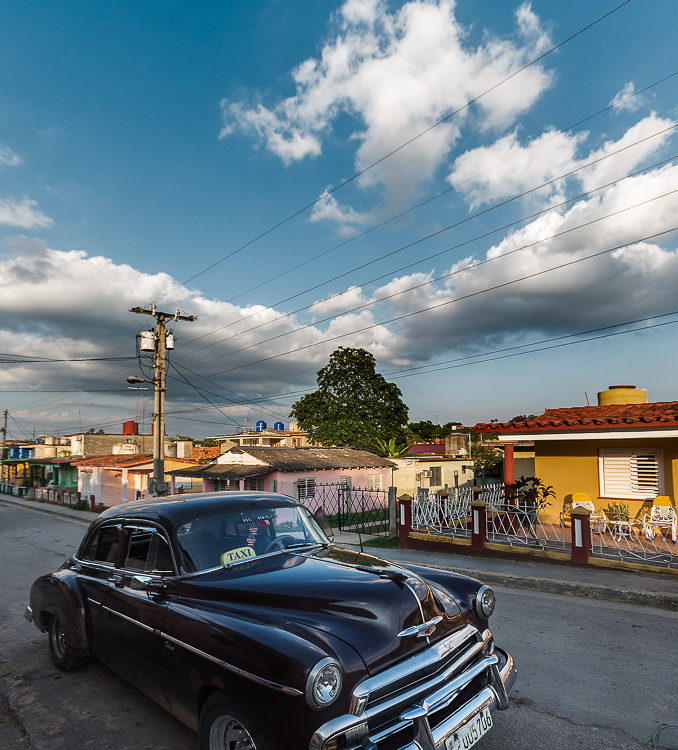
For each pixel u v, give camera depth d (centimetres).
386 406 4100
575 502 1194
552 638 593
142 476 3209
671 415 1038
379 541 1361
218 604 343
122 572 432
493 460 3319
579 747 362
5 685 495
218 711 304
